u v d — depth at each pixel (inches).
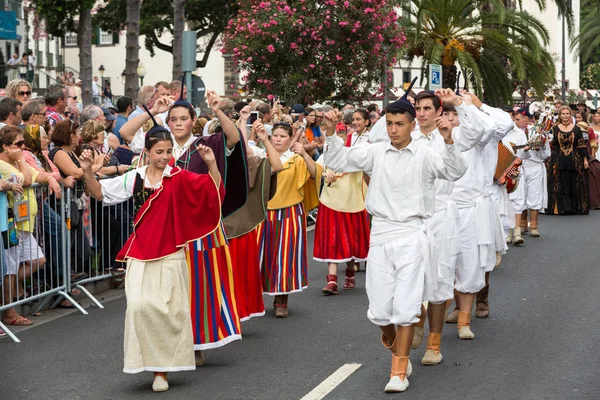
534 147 574.2
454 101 276.2
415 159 256.2
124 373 279.7
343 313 363.3
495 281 431.2
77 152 401.4
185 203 260.2
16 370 284.5
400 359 255.1
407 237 254.8
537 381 263.3
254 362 288.5
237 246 317.7
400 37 884.6
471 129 276.8
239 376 272.7
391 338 265.3
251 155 329.1
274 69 848.9
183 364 256.4
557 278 438.6
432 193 258.4
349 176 412.2
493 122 303.1
